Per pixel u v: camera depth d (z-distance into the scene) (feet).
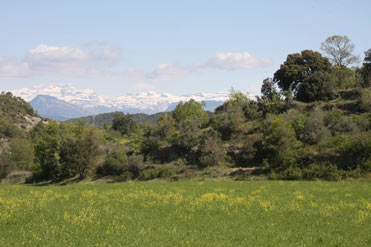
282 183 120.98
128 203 82.48
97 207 78.33
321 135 167.02
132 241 52.34
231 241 51.83
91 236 55.31
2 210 74.64
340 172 129.80
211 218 65.46
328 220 62.34
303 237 53.06
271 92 276.62
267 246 49.42
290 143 160.97
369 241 50.88
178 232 56.59
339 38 322.14
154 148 212.64
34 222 64.95
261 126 207.72
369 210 69.62
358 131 164.86
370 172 126.11
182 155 202.39
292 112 213.66
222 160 185.16
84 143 214.48
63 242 52.85
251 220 63.87
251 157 176.35
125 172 195.21
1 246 51.24
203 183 131.95
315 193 93.66
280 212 69.51
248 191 101.40
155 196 92.02
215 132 210.18
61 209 76.02
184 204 79.46
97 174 212.84
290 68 288.51
